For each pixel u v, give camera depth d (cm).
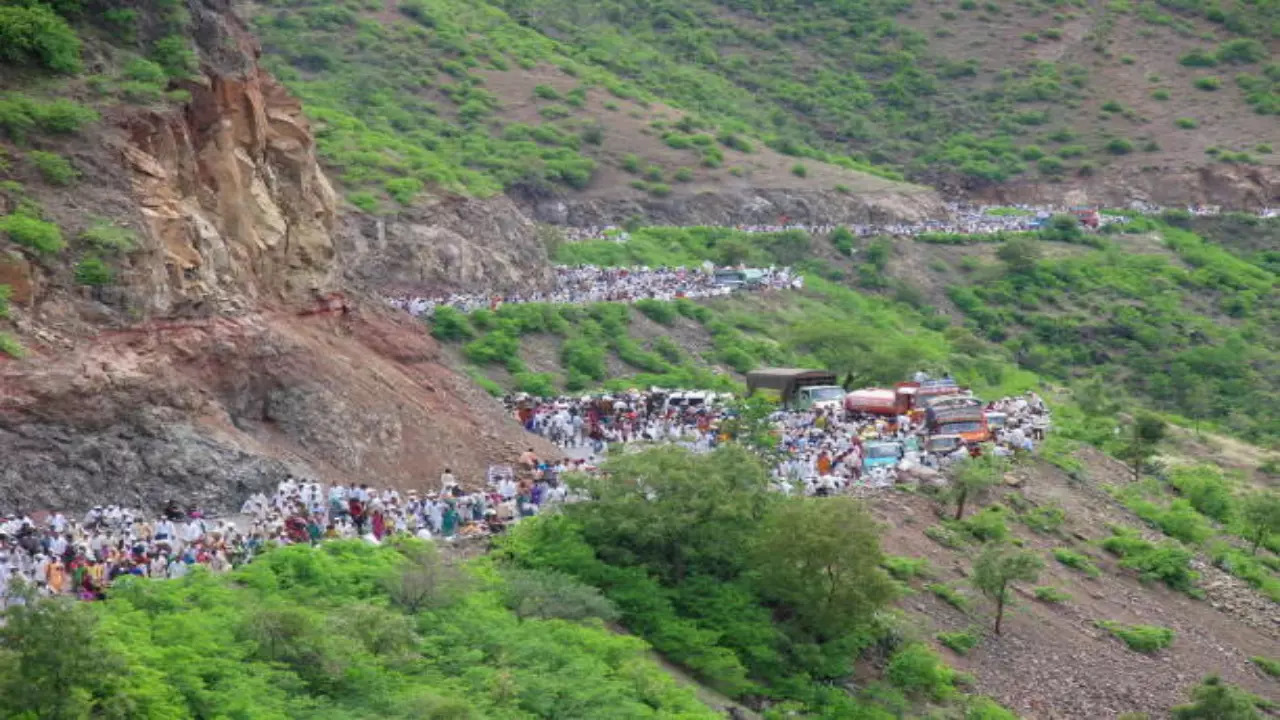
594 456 8962
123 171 7731
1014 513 9269
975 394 12812
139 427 7031
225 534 6544
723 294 14988
